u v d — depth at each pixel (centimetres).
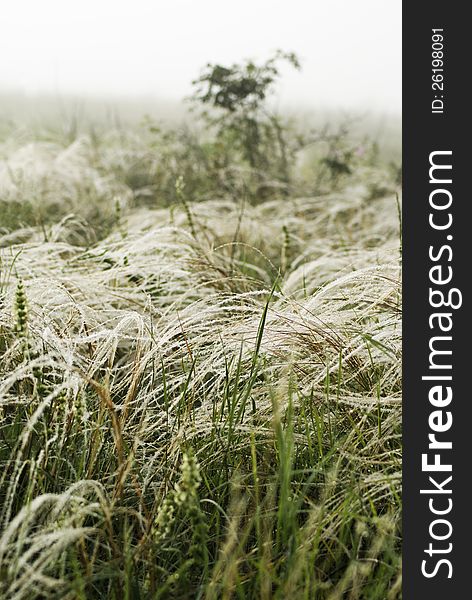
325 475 231
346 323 307
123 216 599
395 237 523
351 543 220
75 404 225
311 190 790
